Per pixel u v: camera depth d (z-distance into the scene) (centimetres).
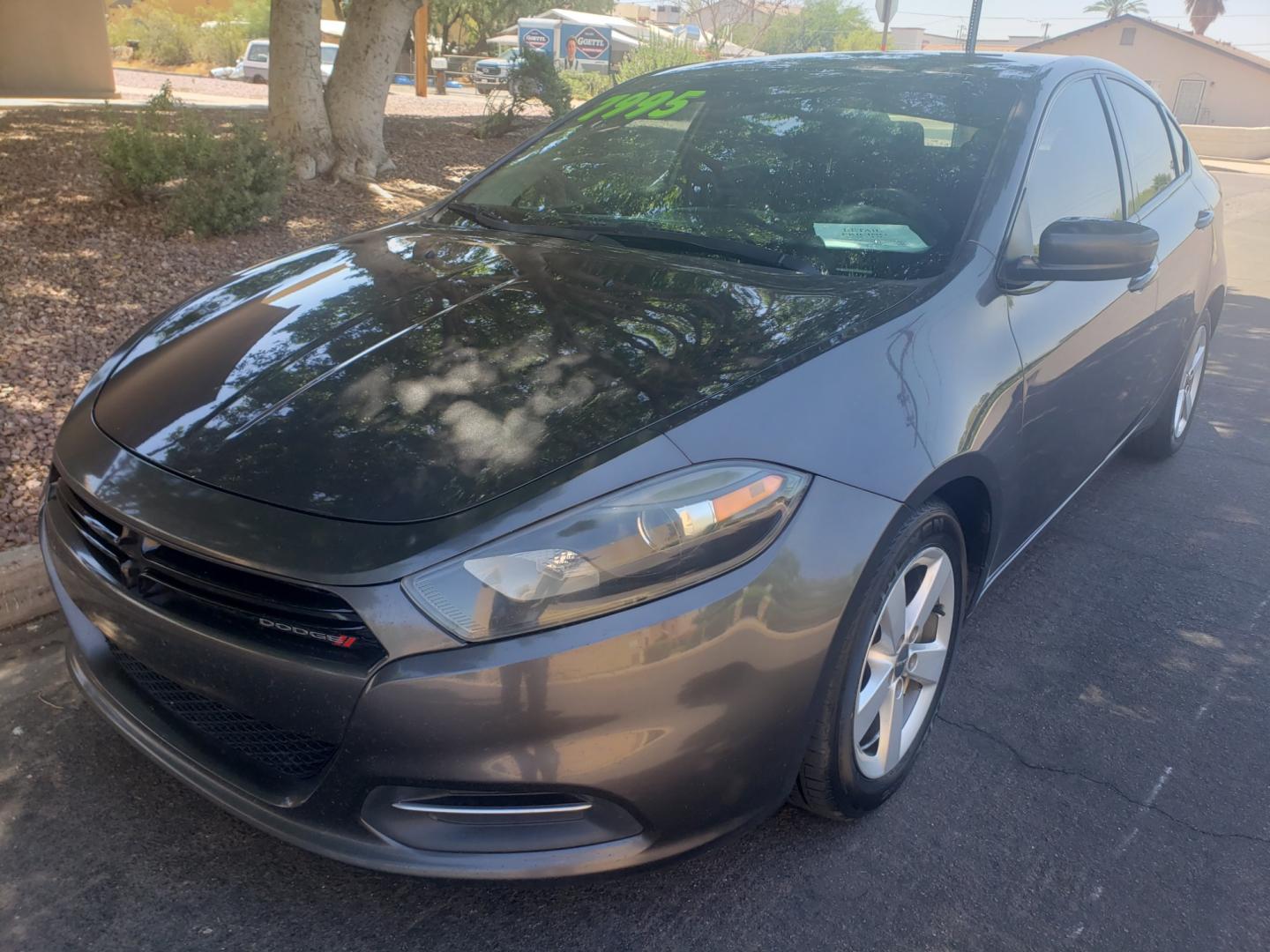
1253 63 4228
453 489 179
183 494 190
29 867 209
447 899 206
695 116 328
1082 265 253
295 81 831
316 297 254
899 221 266
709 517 178
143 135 685
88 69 1791
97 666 219
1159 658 311
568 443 185
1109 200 337
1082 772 255
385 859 178
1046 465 281
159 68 3644
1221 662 310
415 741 169
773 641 183
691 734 177
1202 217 424
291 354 224
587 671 169
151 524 187
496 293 244
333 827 181
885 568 204
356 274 267
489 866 177
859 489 196
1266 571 372
